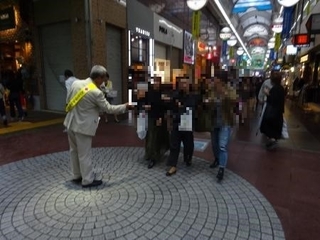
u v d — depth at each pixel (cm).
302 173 393
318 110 1145
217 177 361
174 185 344
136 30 1030
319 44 1073
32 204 293
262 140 584
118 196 313
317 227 257
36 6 908
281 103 499
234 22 2545
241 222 262
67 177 369
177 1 1491
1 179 362
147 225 255
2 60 1093
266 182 360
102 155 468
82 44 812
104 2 840
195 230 247
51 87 962
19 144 538
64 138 589
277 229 251
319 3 1050
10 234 241
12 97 755
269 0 2080
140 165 418
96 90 312
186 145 406
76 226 253
